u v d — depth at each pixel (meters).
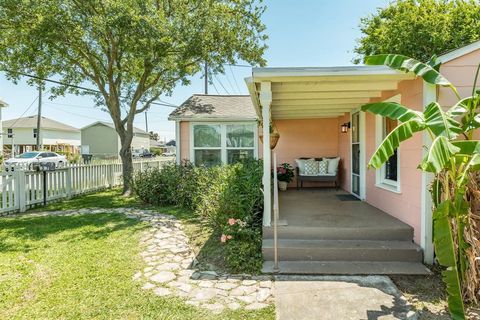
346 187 7.87
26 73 10.08
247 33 10.35
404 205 4.36
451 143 2.45
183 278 3.35
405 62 3.14
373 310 2.68
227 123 9.11
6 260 3.77
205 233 5.00
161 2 9.19
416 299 2.87
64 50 8.66
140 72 10.80
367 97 5.25
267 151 4.20
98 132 35.03
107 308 2.71
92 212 6.73
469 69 3.62
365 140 6.18
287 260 3.82
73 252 4.09
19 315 2.58
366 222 4.42
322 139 8.95
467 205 2.62
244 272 3.51
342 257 3.78
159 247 4.34
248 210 4.72
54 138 33.56
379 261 3.74
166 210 6.92
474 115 2.92
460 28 11.27
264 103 4.02
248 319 2.55
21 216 6.31
